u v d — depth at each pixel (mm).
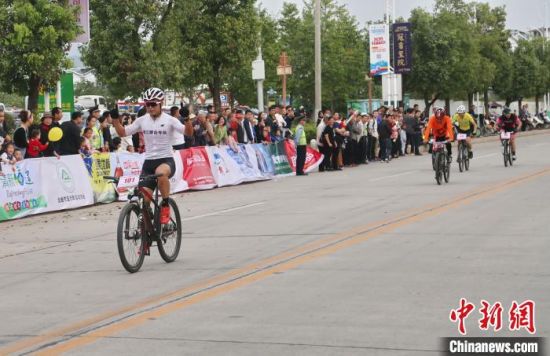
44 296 10625
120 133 12633
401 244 13141
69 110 36188
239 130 29734
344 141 34344
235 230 15875
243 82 63781
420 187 23047
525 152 39406
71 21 29812
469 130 28703
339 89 69375
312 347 7566
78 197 22125
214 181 27203
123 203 23219
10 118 37375
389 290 9805
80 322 9031
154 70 35219
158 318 8992
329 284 10320
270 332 8156
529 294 9391
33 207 20594
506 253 12039
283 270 11391
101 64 35969
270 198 22250
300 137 31375
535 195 19656
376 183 25266
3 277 12305
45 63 29250
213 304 9523
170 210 12852
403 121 42188
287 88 68562
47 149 21844
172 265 12406
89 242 15602
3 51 29125
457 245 12859
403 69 56500
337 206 19094
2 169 19750
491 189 21391
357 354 7301
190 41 41312
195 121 27969
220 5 41719
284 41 69500
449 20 67562
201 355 7473
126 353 7660
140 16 34781
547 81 93688
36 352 7871
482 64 73562
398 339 7727
